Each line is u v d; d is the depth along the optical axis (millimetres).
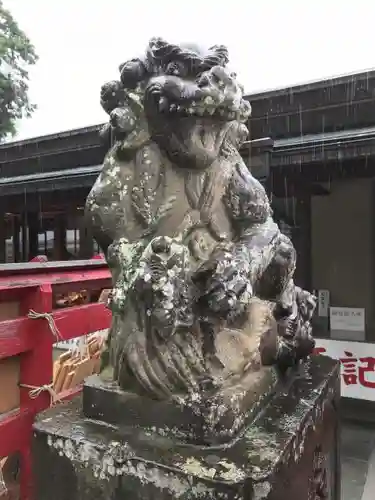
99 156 4977
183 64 1200
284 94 3736
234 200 1346
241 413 1156
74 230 5879
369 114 3490
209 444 1066
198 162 1262
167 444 1077
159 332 1112
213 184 1319
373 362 3828
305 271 4711
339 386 1824
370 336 4133
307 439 1271
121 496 1033
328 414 1593
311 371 1695
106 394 1205
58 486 1134
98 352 2414
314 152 3271
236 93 1203
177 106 1165
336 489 1771
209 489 925
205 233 1312
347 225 4551
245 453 1031
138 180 1300
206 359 1171
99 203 1317
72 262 2342
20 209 5887
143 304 1159
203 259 1261
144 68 1274
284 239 1466
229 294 1111
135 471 1013
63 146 5172
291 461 1104
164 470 975
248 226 1377
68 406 1338
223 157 1368
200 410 1085
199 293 1159
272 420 1222
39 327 1771
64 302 2430
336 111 3609
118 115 1279
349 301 4582
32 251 6246
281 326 1551
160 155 1300
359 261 4535
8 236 6547
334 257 4625
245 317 1320
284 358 1497
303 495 1220
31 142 5340
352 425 3635
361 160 3346
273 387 1421
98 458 1065
